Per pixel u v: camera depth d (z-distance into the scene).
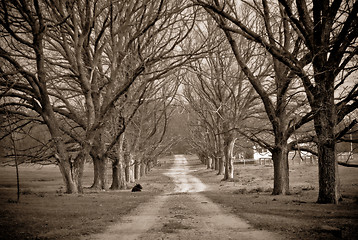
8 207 12.07
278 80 19.27
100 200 16.23
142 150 38.69
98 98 24.14
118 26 25.66
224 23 18.41
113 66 23.50
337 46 13.62
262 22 24.42
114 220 10.61
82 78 21.36
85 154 20.83
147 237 8.02
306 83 14.70
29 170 62.72
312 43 14.52
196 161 106.31
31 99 19.78
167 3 22.73
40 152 21.09
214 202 16.22
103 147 25.16
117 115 25.67
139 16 24.64
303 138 18.16
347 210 11.27
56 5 21.06
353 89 13.70
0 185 29.23
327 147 13.84
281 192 19.17
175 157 129.00
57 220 10.02
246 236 7.91
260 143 19.72
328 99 13.92
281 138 19.08
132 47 27.22
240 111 35.41
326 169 13.78
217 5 18.20
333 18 13.99
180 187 32.91
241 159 67.06
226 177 38.44
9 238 7.52
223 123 37.88
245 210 12.51
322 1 13.88
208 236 8.03
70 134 23.23
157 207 14.31
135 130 35.97
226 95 39.88
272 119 19.12
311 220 9.52
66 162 20.02
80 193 20.19
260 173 44.81
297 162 54.84
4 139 20.62
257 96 32.56
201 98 39.12
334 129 13.91
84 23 21.41
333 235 7.55
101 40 27.91
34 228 8.70
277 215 10.88
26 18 18.42
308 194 18.92
